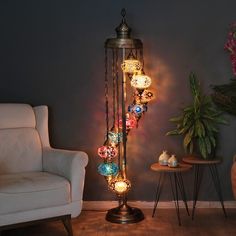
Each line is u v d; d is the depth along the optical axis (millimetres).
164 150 4133
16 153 3816
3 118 3867
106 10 4086
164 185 4141
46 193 3410
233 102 3973
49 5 4105
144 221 3855
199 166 4125
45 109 4004
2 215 3295
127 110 4082
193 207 3986
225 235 3578
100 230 3689
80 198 3559
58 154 3727
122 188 3807
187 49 4090
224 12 4062
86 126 4148
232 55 3963
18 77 4148
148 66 4102
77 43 4113
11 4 4113
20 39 4129
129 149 4141
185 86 4109
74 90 4141
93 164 4148
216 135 4094
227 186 4129
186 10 4074
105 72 4102
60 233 3664
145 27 4082
